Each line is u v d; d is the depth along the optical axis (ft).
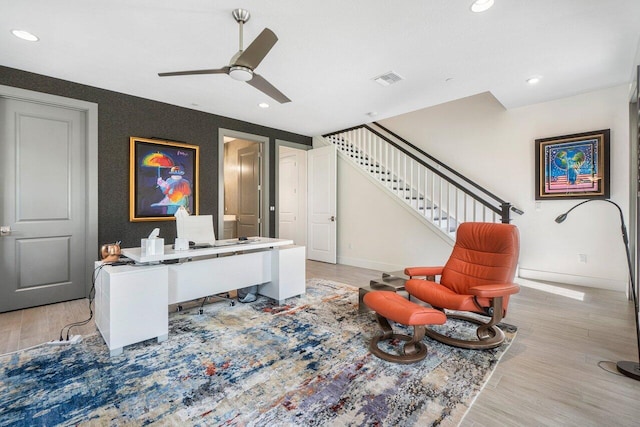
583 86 12.16
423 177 17.79
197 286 9.66
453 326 9.28
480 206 16.05
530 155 14.61
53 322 9.50
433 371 6.72
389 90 12.30
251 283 11.07
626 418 5.19
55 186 11.35
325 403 5.61
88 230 11.85
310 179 21.02
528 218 14.70
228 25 7.85
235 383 6.24
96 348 7.73
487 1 6.93
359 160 19.38
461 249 9.71
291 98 13.28
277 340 8.25
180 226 10.09
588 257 13.20
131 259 8.96
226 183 22.15
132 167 12.83
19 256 10.68
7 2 6.88
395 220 16.89
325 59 9.68
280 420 5.16
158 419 5.19
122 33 8.21
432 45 8.86
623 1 6.91
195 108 14.71
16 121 10.59
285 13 7.33
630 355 7.39
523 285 13.51
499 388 6.08
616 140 12.37
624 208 12.29
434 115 18.29
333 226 19.54
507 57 9.60
